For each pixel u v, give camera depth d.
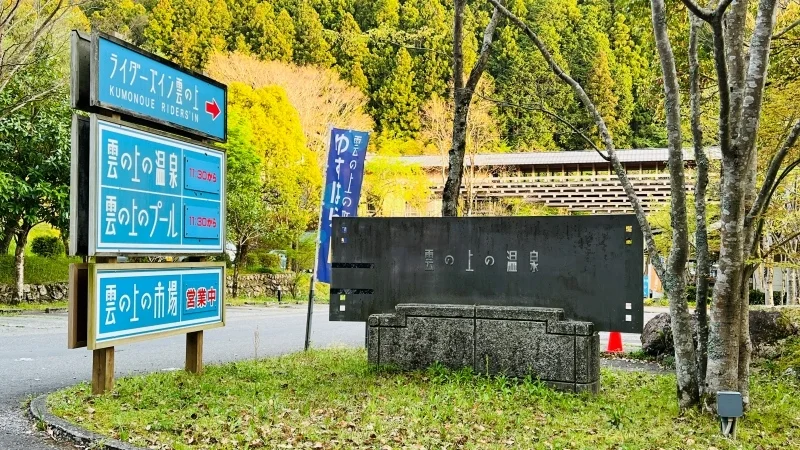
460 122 10.76
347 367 9.15
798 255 7.78
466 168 34.84
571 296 8.13
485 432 5.84
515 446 5.43
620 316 7.96
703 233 7.14
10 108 18.27
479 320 8.25
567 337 7.86
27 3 19.47
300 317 22.55
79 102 6.62
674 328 7.09
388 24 45.12
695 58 7.23
